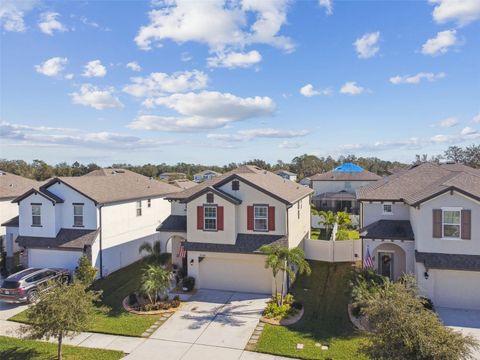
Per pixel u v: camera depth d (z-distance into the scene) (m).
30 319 14.71
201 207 24.22
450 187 20.23
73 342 17.12
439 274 20.47
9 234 31.44
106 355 15.71
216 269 24.45
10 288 21.91
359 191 28.81
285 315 19.42
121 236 30.22
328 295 22.56
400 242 22.83
